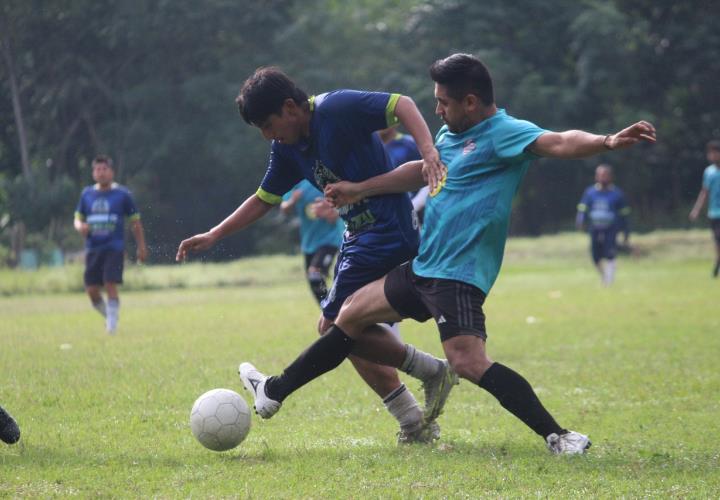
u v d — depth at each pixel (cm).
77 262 8575
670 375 2469
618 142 1399
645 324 3688
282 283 7462
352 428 1830
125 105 12569
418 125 1547
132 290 6875
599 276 7119
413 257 1652
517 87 13088
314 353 1595
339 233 3966
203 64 13088
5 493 1289
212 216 12975
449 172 1548
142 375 2494
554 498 1248
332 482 1345
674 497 1255
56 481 1363
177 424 1853
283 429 1820
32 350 3052
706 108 14325
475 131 1541
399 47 14325
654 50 14050
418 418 1683
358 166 1606
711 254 9312
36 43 12288
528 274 7606
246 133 12362
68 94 12250
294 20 13362
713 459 1512
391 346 1634
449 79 1524
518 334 3412
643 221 13725
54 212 11588
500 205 1520
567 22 13788
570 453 1496
